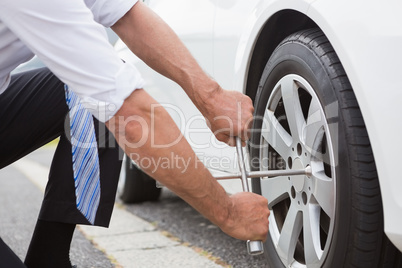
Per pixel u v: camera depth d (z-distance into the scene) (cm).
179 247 240
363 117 130
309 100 170
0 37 110
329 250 147
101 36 105
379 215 135
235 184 194
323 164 152
